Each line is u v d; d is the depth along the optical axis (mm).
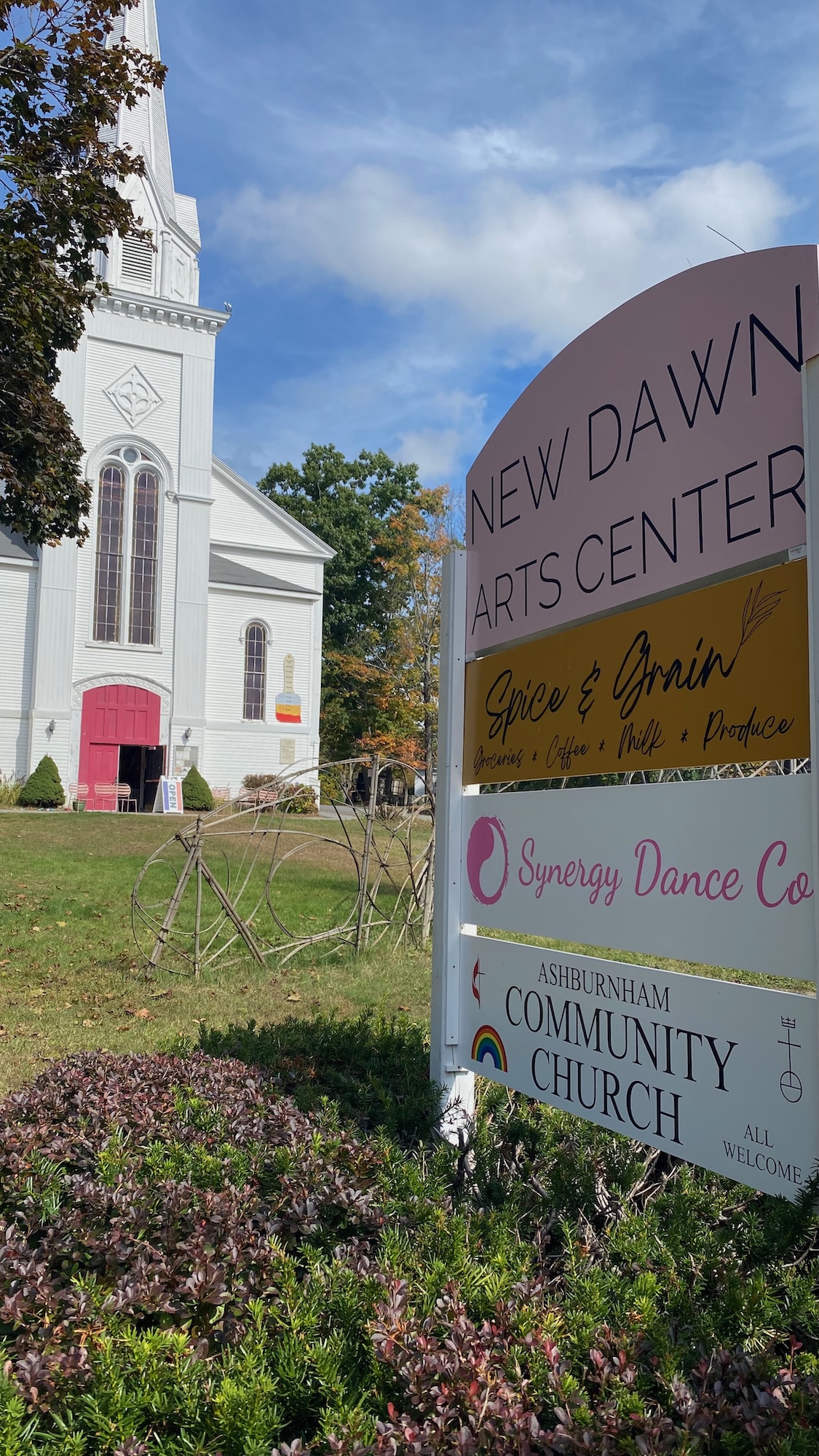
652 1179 3682
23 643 29297
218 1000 7695
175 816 25953
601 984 3324
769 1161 2576
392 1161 3381
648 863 3105
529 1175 3438
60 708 29156
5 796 27609
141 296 30438
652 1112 3045
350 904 12773
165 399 31125
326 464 55719
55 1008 7383
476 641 4375
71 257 11516
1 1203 3168
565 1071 3512
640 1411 1882
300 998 7793
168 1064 4504
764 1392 1908
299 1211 2875
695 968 7348
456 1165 3531
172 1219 2855
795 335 2646
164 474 31016
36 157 10648
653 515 3197
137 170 11445
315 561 35344
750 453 2793
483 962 4117
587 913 3404
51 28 10078
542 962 3682
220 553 34250
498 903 4020
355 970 8906
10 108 10312
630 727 3246
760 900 2637
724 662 2840
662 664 3109
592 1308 2268
